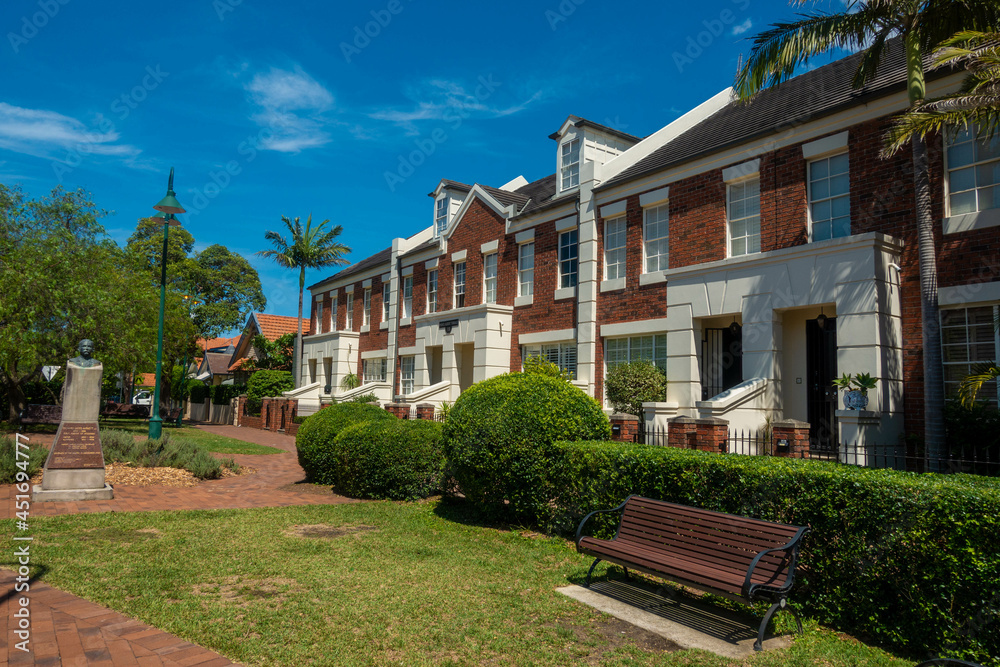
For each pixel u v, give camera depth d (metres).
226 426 33.31
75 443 10.22
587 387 16.55
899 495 4.95
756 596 5.18
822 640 5.01
